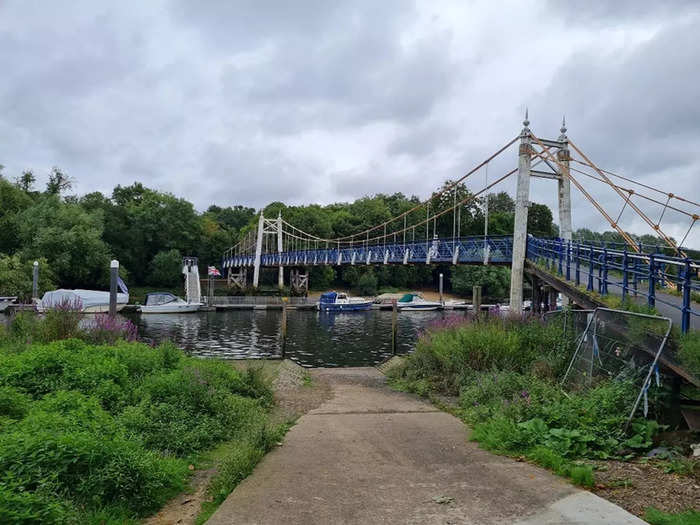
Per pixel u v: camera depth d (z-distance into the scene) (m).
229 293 67.56
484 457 6.19
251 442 6.54
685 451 6.05
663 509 4.43
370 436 7.39
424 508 4.52
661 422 6.88
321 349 27.56
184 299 58.22
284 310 22.03
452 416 9.04
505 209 90.62
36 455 4.62
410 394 12.10
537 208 67.62
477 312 15.90
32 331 13.21
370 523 4.22
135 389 8.10
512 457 6.18
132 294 64.00
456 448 6.65
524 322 13.77
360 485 5.16
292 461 6.06
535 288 19.55
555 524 4.11
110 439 5.38
